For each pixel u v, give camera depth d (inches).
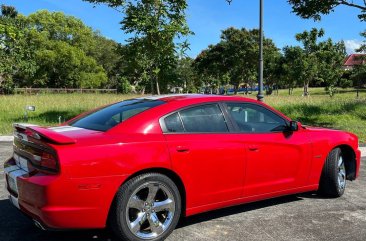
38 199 140.9
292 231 174.1
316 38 1720.0
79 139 148.5
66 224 141.3
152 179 154.9
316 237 167.6
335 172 217.9
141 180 152.2
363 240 164.9
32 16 2389.3
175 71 493.0
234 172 177.3
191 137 167.3
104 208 145.8
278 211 200.8
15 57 1263.5
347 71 2327.8
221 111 182.5
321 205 211.0
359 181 264.5
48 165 143.3
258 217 191.9
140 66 471.8
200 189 168.6
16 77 2319.1
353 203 215.0
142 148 153.6
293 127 199.5
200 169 167.0
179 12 460.4
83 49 2652.6
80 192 141.5
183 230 174.7
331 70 1749.5
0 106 698.2
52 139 141.7
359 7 575.2
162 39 452.1
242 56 2244.1
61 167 139.3
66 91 1942.7
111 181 145.9
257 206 208.8
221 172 173.2
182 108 172.1
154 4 450.9
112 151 147.6
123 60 490.3
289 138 198.8
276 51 2322.8
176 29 444.1
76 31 2554.1
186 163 163.0
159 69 466.0
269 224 182.4
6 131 503.5
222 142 173.6
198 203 169.6
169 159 158.2
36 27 2420.0
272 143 189.9
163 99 180.5
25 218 187.2
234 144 176.9
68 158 140.7
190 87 2257.6
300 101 781.9
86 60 2479.1
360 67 1663.4
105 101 828.0
